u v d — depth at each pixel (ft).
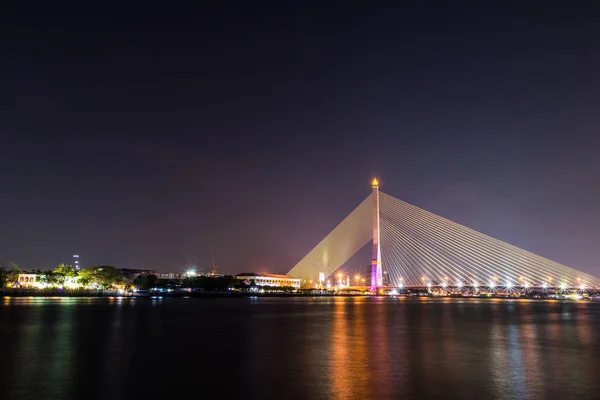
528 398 103.60
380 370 131.34
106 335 205.77
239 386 112.88
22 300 574.15
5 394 105.19
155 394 106.01
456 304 625.82
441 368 134.82
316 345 181.16
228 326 256.73
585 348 178.09
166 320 291.79
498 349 173.68
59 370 128.88
